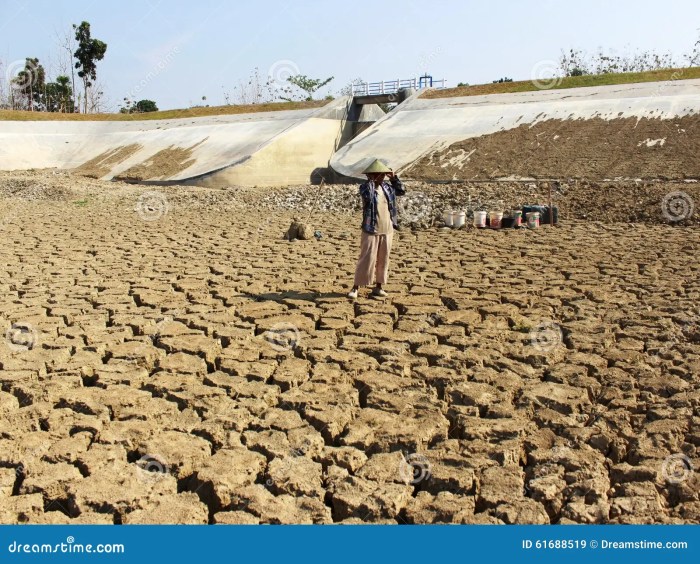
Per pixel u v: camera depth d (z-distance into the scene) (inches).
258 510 161.3
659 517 157.4
